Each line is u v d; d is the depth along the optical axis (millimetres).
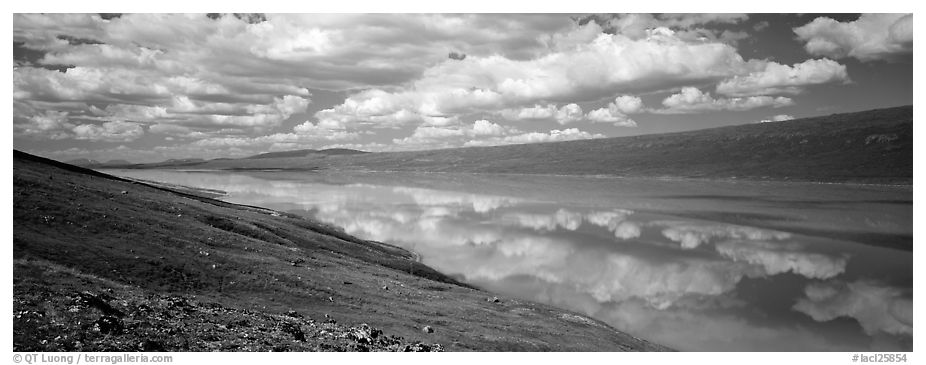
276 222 78312
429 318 41375
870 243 88688
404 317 40500
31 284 26875
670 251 82000
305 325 33906
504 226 108125
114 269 36906
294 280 44375
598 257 77625
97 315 25359
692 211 135625
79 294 27000
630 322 50594
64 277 29625
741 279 65625
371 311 40812
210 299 36406
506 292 59812
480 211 136125
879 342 45500
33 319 23344
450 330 39062
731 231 101312
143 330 25766
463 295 52750
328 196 180500
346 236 84875
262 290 40750
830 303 56312
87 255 37594
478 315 44844
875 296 58688
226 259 45531
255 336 28906
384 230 102250
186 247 46219
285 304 38875
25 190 47875
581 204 156000
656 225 109562
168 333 26422
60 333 23031
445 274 67688
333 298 42344
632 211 136000
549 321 46469
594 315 52531
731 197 176125
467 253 80500
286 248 57625
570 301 56875
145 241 44875
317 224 91375
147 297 31609
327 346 29375
